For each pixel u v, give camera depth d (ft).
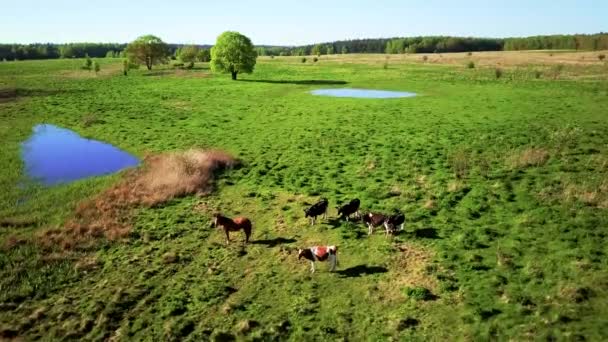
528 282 56.49
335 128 149.89
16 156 123.03
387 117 166.40
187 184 94.07
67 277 61.93
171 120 168.35
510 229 70.95
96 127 158.61
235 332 50.88
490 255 63.67
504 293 54.39
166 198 88.53
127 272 63.31
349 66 392.47
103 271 63.62
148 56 396.16
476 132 136.87
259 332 50.47
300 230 75.10
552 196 82.02
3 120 172.45
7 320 53.26
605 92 201.67
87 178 104.37
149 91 248.11
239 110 187.21
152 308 55.42
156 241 72.18
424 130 143.13
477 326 49.21
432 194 86.53
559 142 117.70
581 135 124.67
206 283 60.54
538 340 46.37
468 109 176.45
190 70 381.81
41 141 141.79
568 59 393.29
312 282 59.88
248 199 89.10
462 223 74.18
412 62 423.23
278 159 115.85
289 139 136.15
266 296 57.47
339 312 53.47
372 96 221.66
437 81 268.00
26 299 57.41
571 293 53.01
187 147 129.18
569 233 68.13
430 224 74.23
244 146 129.49
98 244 70.85
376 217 71.41
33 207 86.53
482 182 91.97
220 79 306.55
